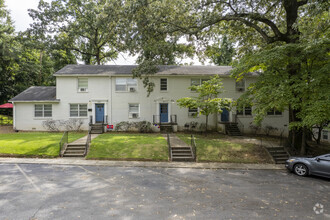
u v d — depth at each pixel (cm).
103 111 2011
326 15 1116
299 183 777
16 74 3000
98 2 2739
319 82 943
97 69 2103
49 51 2781
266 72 1173
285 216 509
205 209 540
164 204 567
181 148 1234
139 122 1947
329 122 1143
